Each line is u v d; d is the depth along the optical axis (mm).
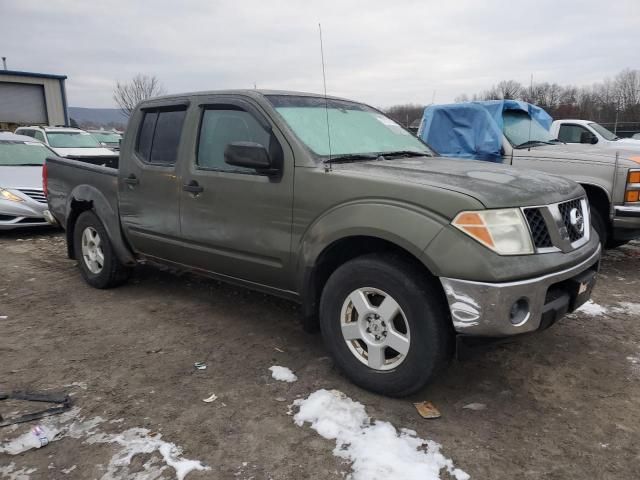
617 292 5207
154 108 4602
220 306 4879
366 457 2623
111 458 2643
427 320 2896
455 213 2791
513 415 3025
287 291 3689
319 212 3320
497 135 6840
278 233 3570
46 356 3814
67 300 5062
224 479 2498
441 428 2885
